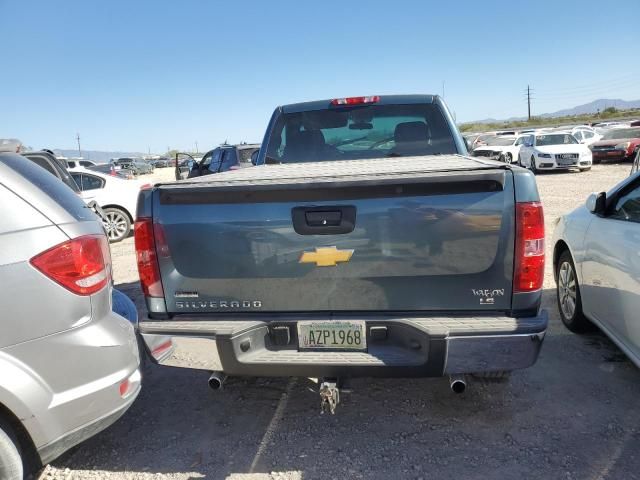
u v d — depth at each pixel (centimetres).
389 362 264
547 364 395
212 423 336
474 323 261
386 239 266
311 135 487
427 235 263
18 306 234
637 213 351
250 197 273
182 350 281
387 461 287
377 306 274
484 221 258
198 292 286
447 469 278
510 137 2933
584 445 294
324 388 267
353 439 310
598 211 394
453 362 260
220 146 1282
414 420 327
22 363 235
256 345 281
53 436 244
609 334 370
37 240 240
